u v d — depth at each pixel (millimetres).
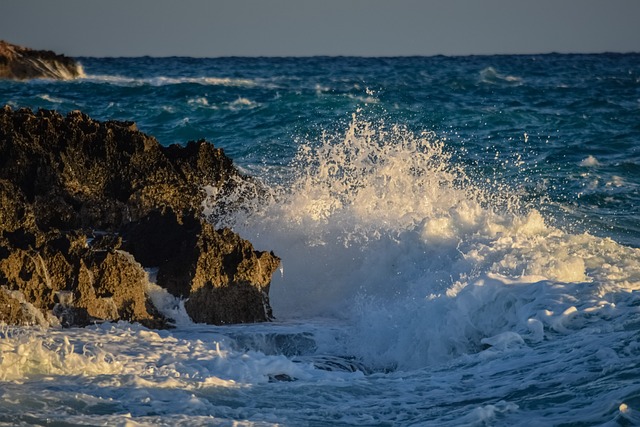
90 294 33719
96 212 41906
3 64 187750
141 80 197250
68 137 43844
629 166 77812
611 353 26359
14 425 22297
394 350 32906
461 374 27656
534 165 77625
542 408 23547
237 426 23047
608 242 41188
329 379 27859
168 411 23922
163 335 33469
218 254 36719
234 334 34281
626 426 21359
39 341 29500
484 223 42812
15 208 37188
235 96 146250
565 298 30781
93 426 22469
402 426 23500
